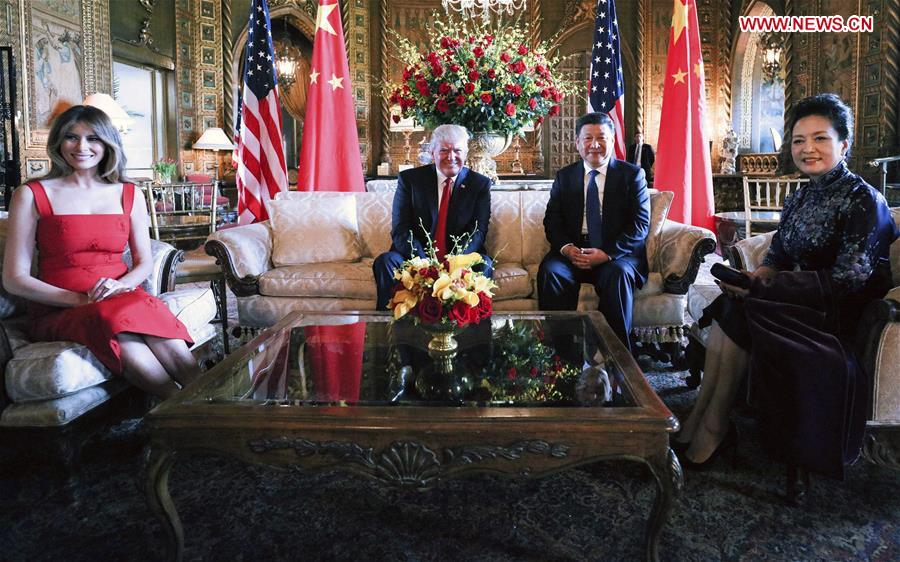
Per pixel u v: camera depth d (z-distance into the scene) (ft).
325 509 6.38
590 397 5.36
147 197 15.03
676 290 10.36
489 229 11.93
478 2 23.08
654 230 10.99
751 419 8.68
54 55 24.56
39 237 7.86
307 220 11.98
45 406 6.66
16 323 7.95
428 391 5.57
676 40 17.46
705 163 17.92
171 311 8.48
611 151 11.04
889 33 25.08
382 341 7.32
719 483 6.92
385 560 5.53
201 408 5.07
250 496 6.64
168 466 5.09
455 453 4.92
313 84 16.05
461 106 12.98
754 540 5.82
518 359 6.55
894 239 6.75
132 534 5.98
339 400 5.32
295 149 41.63
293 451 4.97
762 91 35.96
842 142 6.91
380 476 4.97
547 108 13.89
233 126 34.68
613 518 6.19
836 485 6.90
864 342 6.49
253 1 16.51
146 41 29.86
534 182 16.40
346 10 36.68
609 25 17.49
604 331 7.37
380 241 12.28
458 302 6.74
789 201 7.64
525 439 4.89
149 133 31.63
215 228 15.06
